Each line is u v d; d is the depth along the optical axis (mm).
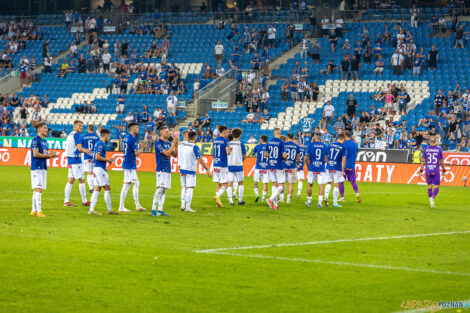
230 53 54094
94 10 64500
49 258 11406
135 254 11977
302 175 24266
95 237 13820
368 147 38469
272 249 12805
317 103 45469
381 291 9555
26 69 55250
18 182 28609
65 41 60688
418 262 11734
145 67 52000
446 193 28094
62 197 22672
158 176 17984
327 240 14094
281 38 54531
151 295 9148
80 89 53094
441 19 50656
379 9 54500
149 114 46469
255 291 9453
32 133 49375
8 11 67125
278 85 48469
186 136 19188
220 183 21391
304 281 10102
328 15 54250
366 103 44469
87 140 22797
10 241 13023
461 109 40125
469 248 13344
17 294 9047
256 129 44031
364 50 49500
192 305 8695
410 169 34375
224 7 61344
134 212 18719
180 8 63875
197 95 47844
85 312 8305
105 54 54656
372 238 14484
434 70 46344
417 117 41500
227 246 13062
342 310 8578
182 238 13984
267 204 21984
